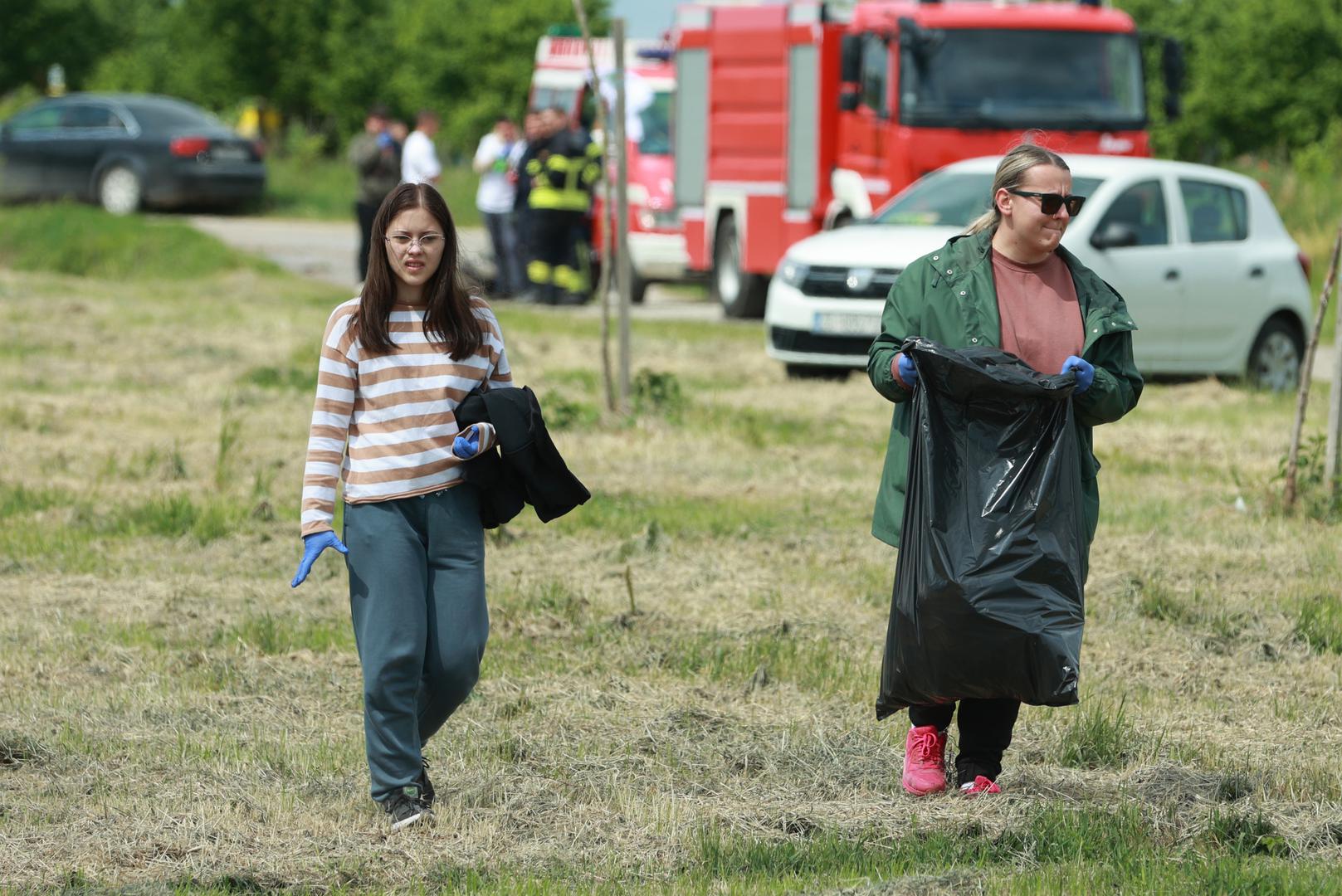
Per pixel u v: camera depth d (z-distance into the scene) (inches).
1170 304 2162.9
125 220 3976.4
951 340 712.4
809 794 772.0
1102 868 649.6
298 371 2236.7
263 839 711.1
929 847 682.8
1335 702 938.1
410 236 697.0
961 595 675.4
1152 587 1162.6
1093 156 2425.0
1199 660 1024.9
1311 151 4783.5
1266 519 1398.9
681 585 1198.3
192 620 1099.3
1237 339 2239.2
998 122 2556.6
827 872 665.0
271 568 1254.3
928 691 703.7
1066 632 674.2
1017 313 711.7
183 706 912.3
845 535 1354.6
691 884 648.4
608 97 2689.5
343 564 1264.8
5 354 2349.9
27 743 830.5
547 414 1844.2
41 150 4724.4
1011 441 685.9
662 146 3395.7
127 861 684.7
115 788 774.5
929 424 689.0
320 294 3287.4
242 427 1854.1
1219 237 2240.4
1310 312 2316.7
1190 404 2074.3
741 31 3053.6
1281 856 676.7
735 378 2282.2
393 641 703.7
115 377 2197.3
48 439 1756.9
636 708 915.4
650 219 3351.4
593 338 2640.3
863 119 2711.6
